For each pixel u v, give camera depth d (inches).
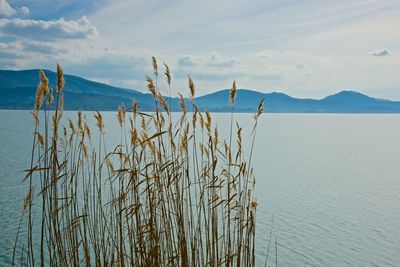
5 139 3609.7
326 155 3100.4
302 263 893.2
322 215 1305.4
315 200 1520.7
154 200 208.2
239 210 215.5
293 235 1091.3
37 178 1658.5
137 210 201.3
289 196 1573.6
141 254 199.2
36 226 1009.5
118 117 206.1
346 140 4963.1
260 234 1100.5
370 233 1133.7
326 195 1619.1
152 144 206.5
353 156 3083.2
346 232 1133.7
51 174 180.5
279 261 899.4
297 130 7150.6
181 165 209.0
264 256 932.6
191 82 205.5
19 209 1186.0
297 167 2390.5
